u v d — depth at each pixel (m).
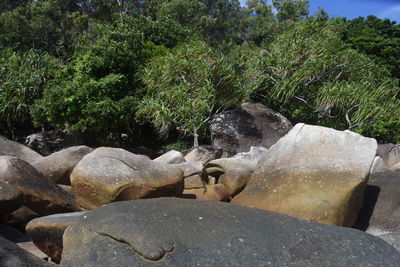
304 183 7.48
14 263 4.56
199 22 31.67
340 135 7.94
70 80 18.34
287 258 4.21
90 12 32.59
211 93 17.11
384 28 33.53
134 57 19.56
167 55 19.06
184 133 18.03
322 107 18.83
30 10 30.09
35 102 17.55
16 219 6.70
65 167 9.17
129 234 4.26
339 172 7.40
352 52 20.33
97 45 19.17
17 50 25.94
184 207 4.82
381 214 7.76
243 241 4.31
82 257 4.20
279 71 19.83
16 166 7.27
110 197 7.04
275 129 17.97
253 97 20.52
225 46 32.53
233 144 17.48
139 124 19.25
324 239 4.59
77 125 16.91
